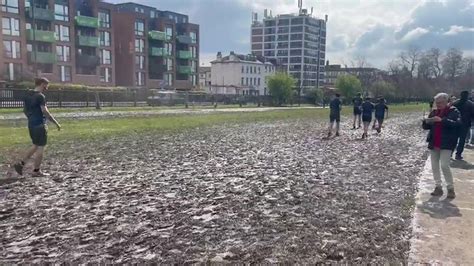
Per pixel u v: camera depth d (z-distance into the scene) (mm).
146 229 5625
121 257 4684
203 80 138875
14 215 6227
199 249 4934
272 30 167750
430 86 109000
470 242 5207
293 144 16469
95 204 6883
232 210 6586
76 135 17641
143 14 81375
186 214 6340
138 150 13781
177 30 94688
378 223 5973
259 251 4875
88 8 69438
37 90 9188
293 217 6234
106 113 34656
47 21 61656
